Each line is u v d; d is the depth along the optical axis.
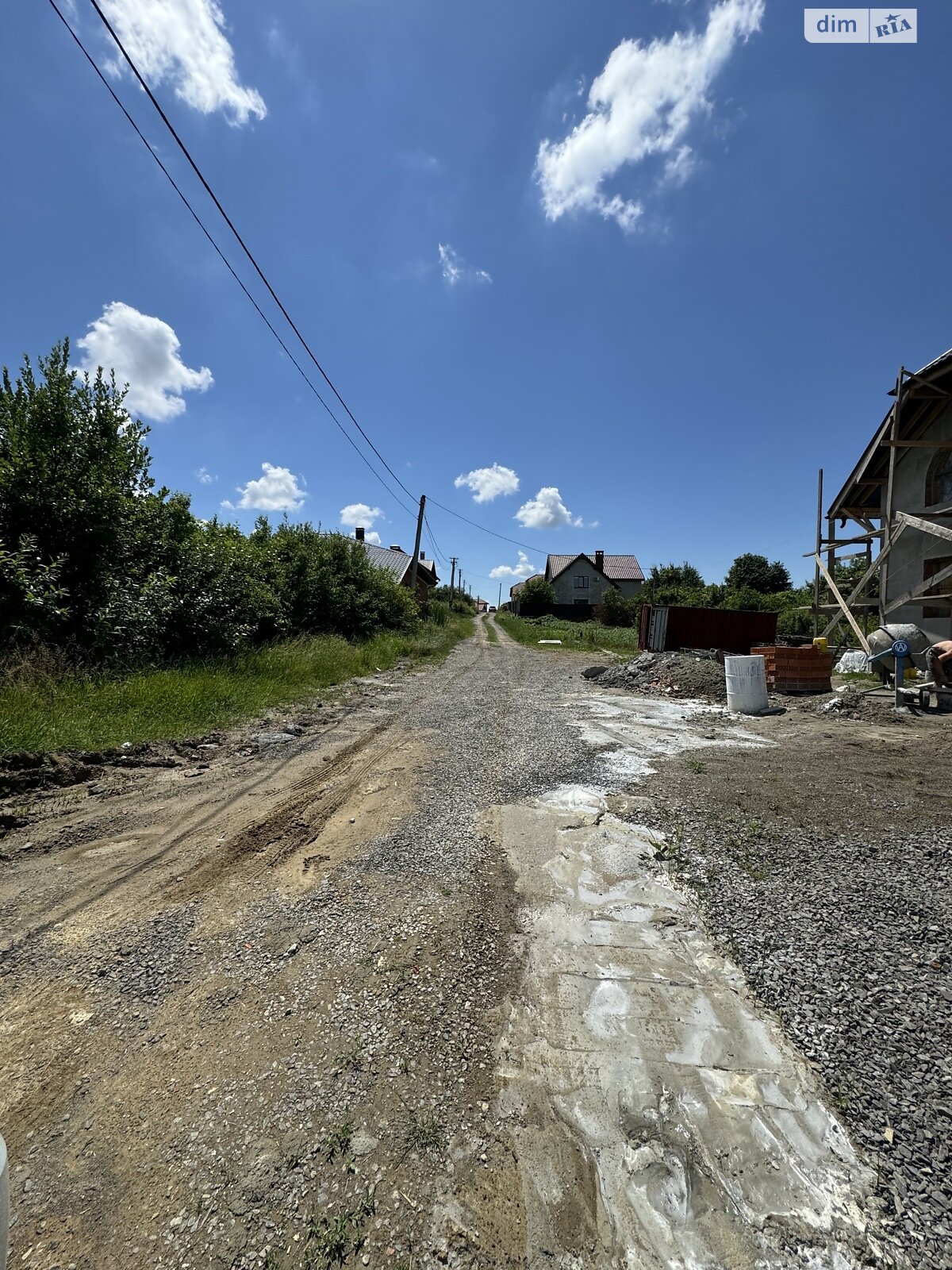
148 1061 1.77
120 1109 1.61
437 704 8.33
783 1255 1.19
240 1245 1.24
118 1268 1.21
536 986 2.07
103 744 5.02
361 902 2.69
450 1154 1.44
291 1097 1.62
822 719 6.95
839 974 2.06
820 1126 1.48
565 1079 1.66
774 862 2.95
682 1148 1.43
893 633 9.21
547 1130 1.50
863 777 4.39
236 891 2.83
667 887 2.74
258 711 7.03
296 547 14.93
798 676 8.74
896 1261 1.16
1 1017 1.98
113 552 8.05
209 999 2.05
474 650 19.78
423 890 2.78
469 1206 1.32
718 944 2.28
